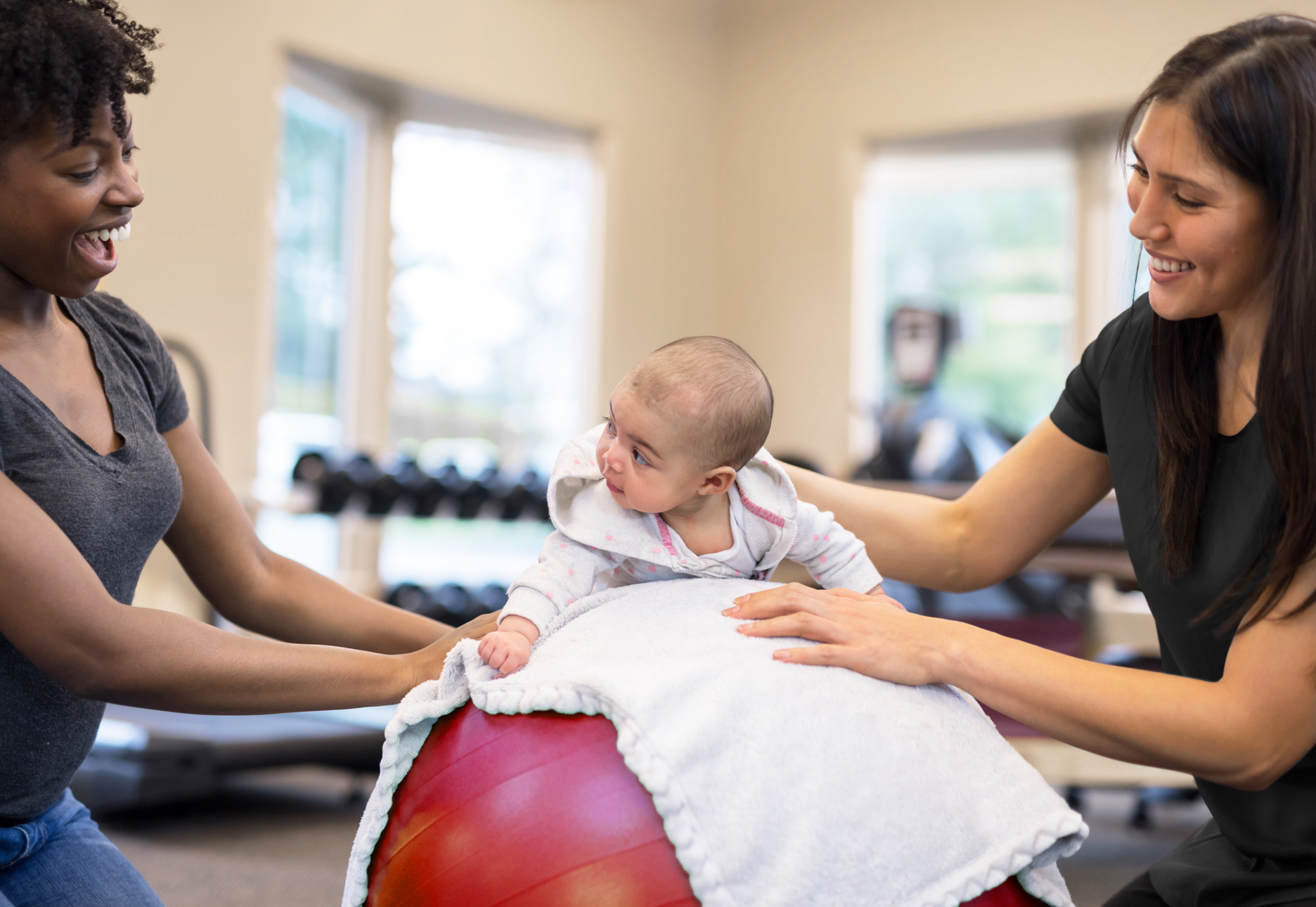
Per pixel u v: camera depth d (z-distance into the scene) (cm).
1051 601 447
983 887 105
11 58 105
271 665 117
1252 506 118
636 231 639
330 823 316
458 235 589
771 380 659
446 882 107
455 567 564
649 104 641
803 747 105
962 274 639
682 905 100
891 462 507
